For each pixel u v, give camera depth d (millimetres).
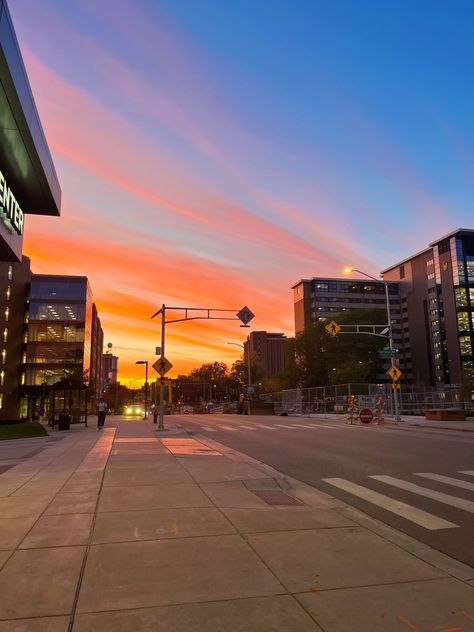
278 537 6094
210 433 24938
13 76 19469
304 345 97938
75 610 4082
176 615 3998
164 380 26953
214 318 32938
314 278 153625
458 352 131875
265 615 4008
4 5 18078
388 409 47562
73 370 74250
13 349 72312
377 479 10992
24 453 15734
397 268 162625
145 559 5273
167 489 9086
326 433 24828
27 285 77625
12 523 6734
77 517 7027
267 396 71875
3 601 4258
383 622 3912
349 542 5914
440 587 4598
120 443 18297
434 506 8328
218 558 5305
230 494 8688
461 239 137125
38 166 25328
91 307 94562
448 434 24312
